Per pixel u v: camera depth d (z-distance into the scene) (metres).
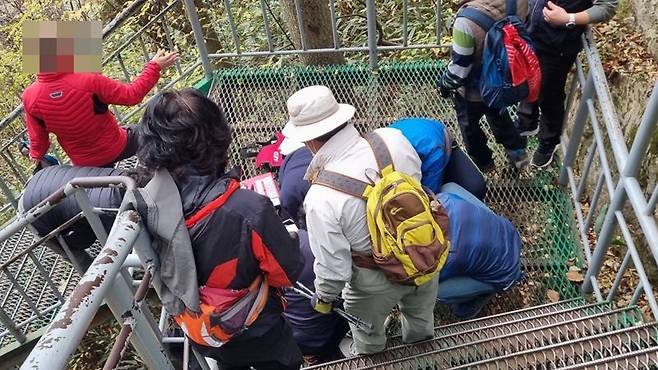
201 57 4.65
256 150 4.04
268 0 6.96
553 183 3.79
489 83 2.96
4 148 4.92
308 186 2.86
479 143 3.64
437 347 2.78
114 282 1.44
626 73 3.74
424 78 4.53
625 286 3.25
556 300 3.27
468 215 2.90
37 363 1.04
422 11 5.96
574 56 3.14
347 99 4.50
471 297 3.02
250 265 1.75
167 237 1.59
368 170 2.11
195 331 1.78
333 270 2.14
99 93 2.98
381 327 2.60
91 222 1.74
